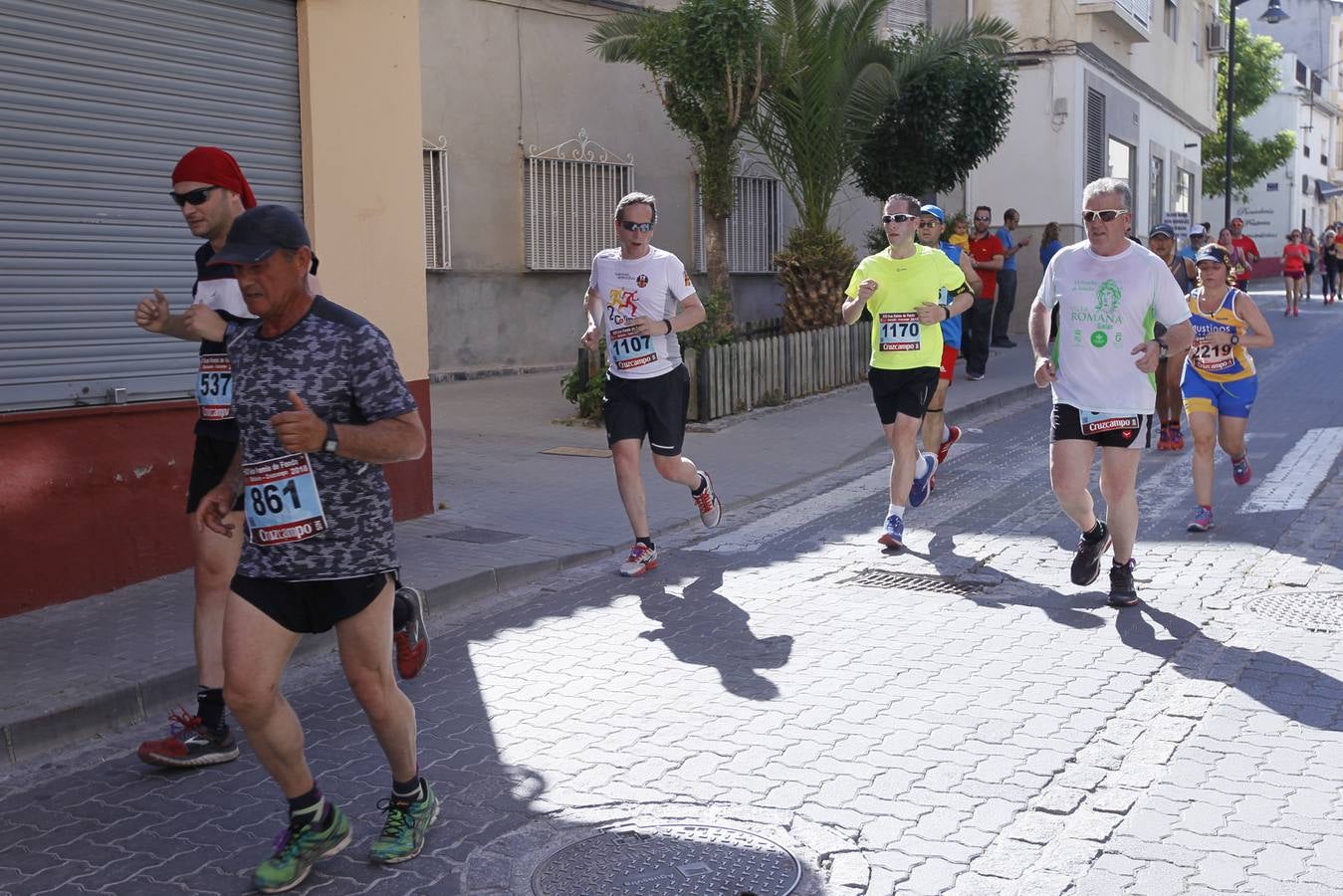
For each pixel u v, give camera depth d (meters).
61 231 6.65
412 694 5.58
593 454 11.09
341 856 4.05
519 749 4.91
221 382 4.82
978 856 3.96
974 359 16.25
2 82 6.35
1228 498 9.16
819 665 5.82
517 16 16.41
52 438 6.62
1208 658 5.80
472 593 7.12
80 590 6.78
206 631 4.89
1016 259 23.66
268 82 7.68
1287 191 60.16
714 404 12.83
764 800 4.39
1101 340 6.30
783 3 15.31
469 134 16.02
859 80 15.73
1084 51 23.45
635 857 4.00
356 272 8.19
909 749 4.82
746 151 18.45
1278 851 3.95
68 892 3.88
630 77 17.95
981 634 6.25
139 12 6.95
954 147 18.36
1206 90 36.50
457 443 11.62
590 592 7.23
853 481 10.36
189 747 4.86
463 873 3.93
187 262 7.30
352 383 3.64
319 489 3.65
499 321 16.56
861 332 16.05
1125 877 3.80
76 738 5.23
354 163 8.14
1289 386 15.27
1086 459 6.45
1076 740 4.88
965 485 10.04
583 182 17.42
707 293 19.48
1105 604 6.71
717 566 7.74
